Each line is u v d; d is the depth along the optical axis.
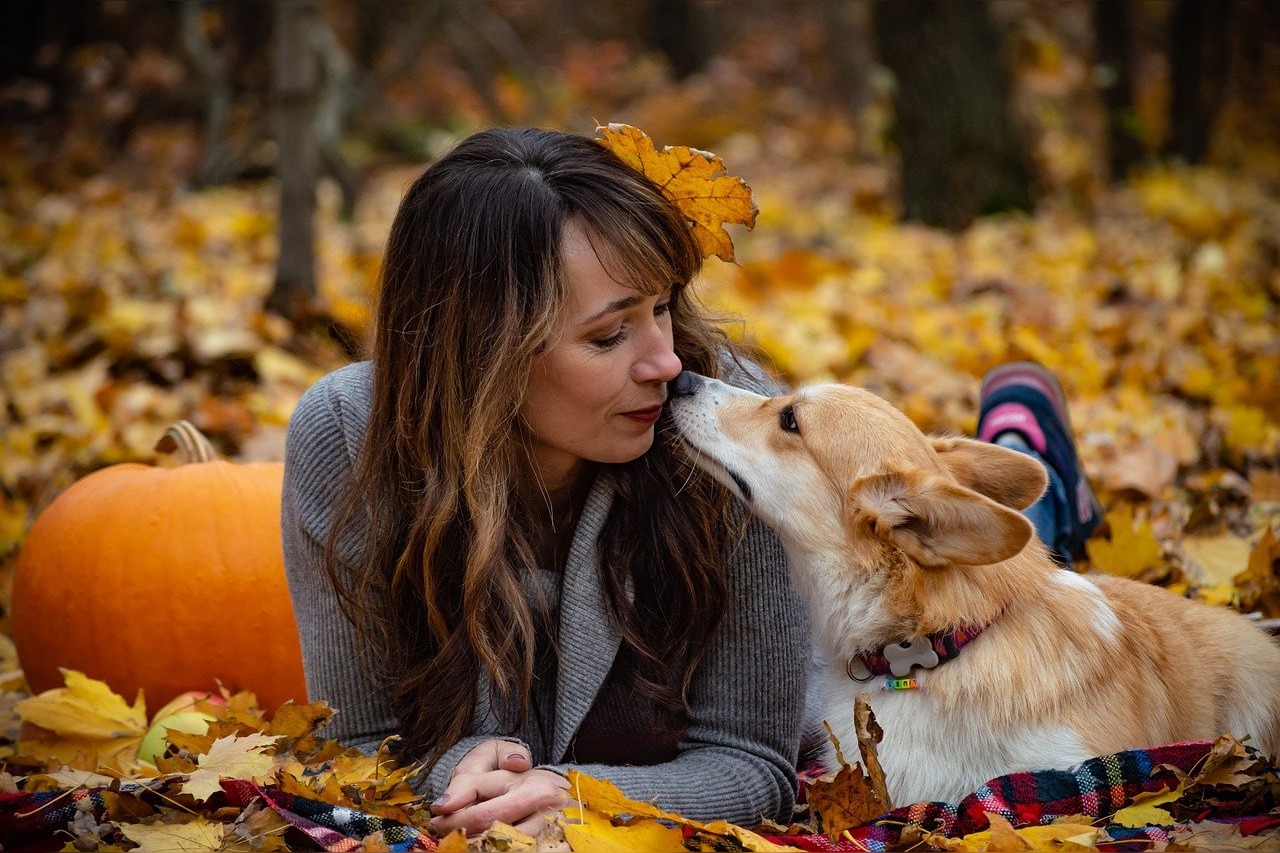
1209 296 7.56
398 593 2.64
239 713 2.99
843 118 18.89
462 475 2.54
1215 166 14.48
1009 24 15.44
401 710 2.72
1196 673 3.00
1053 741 2.65
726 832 2.31
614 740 2.79
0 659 4.04
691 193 2.66
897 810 2.49
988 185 10.21
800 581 2.98
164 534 3.46
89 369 5.68
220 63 13.10
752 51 23.00
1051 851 2.27
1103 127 14.98
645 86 21.00
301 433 2.74
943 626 2.71
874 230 9.79
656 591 2.70
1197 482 4.66
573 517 2.83
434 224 2.52
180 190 11.51
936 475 2.68
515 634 2.65
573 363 2.48
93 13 14.54
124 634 3.41
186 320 6.10
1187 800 2.48
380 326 2.62
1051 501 3.75
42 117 13.76
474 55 14.45
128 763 2.97
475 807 2.37
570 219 2.44
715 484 2.89
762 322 6.50
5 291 7.33
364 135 15.00
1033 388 4.05
